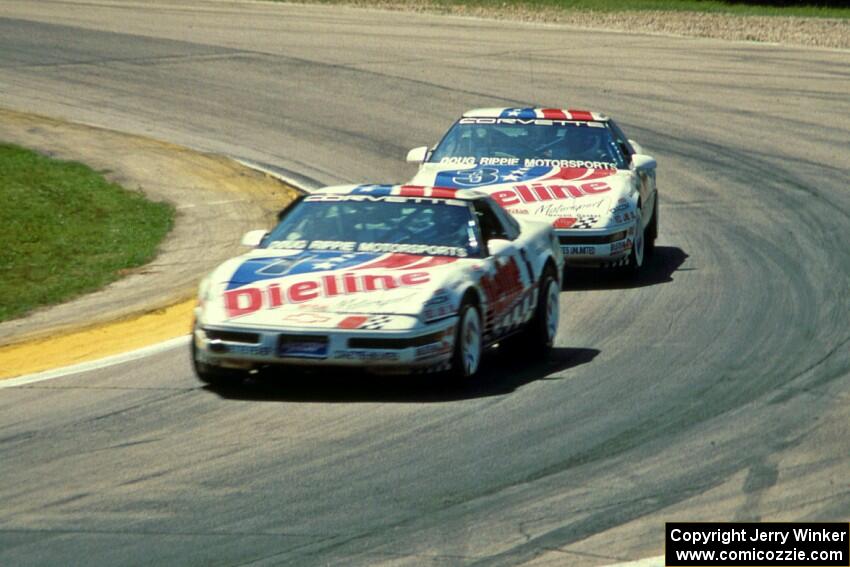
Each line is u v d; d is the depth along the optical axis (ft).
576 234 167.43
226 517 85.15
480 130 186.50
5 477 93.97
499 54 391.45
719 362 131.64
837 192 245.86
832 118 318.65
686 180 256.32
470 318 119.24
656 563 77.46
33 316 152.87
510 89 341.62
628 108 325.21
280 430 105.40
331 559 77.87
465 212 129.29
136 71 340.39
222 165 247.50
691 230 215.31
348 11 474.90
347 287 115.55
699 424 108.37
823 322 150.41
